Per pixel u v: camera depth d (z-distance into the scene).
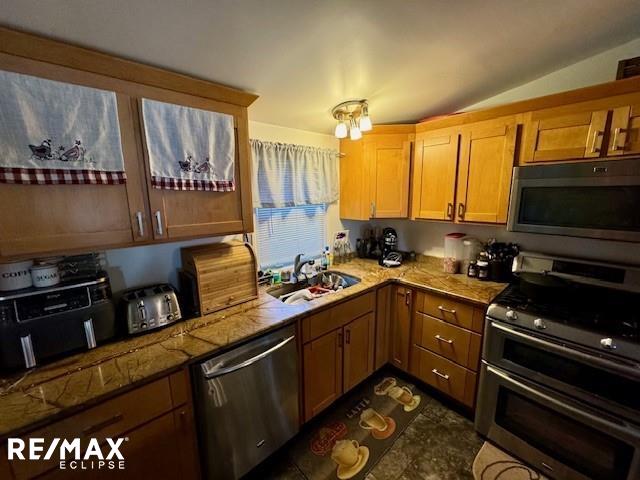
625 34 1.47
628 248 1.68
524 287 1.70
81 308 1.21
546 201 1.60
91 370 1.10
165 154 1.29
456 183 2.06
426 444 1.73
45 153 1.01
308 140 2.32
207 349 1.25
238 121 1.54
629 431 1.21
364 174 2.40
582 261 1.73
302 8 1.02
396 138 2.31
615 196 1.38
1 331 1.05
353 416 1.96
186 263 1.64
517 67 1.70
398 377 2.37
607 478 1.31
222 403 1.31
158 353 1.22
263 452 1.53
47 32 0.95
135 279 1.56
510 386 1.57
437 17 1.17
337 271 2.42
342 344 1.92
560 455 1.45
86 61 1.05
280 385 1.56
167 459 1.19
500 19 1.23
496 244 2.15
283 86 1.56
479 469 1.56
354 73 1.53
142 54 1.12
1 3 0.82
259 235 2.16
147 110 1.22
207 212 1.48
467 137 1.96
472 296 1.80
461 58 1.52
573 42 1.50
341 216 2.68
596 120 1.44
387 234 2.74
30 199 1.01
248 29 1.09
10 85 0.93
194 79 1.31
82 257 1.35
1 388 1.00
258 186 2.03
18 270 1.10
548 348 1.41
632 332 1.28
